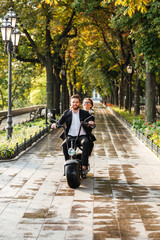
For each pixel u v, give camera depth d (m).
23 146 12.70
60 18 24.81
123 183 8.00
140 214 5.81
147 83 19.12
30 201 6.59
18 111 39.50
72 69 47.00
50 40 26.38
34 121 25.45
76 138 7.84
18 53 28.56
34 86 59.62
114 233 5.00
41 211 5.99
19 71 37.94
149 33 17.52
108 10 25.83
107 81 47.94
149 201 6.56
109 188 7.56
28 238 4.84
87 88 74.56
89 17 26.22
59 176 8.74
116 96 58.78
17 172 9.20
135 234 4.96
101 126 23.91
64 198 6.79
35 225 5.33
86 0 22.34
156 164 10.30
